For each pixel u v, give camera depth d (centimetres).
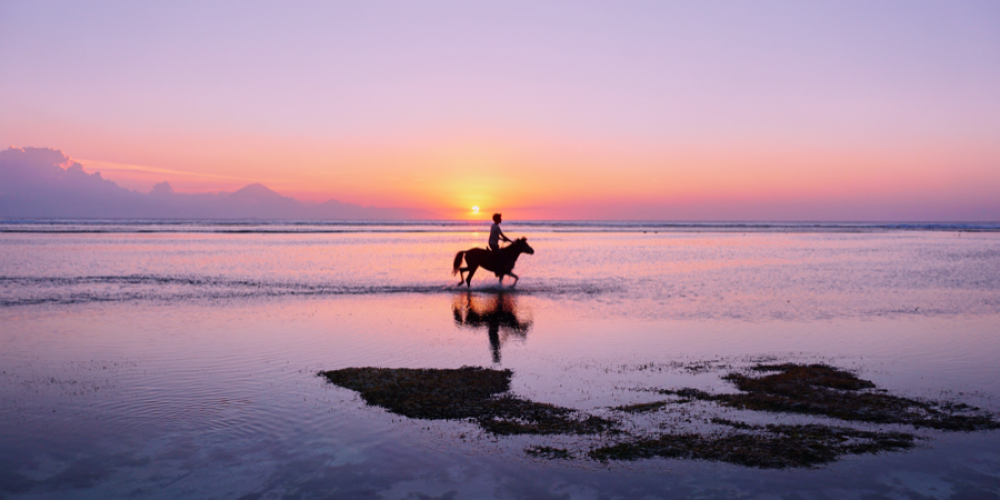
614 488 550
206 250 3900
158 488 543
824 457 622
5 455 612
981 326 1391
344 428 703
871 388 877
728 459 617
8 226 9088
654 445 654
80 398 802
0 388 842
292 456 621
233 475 573
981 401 816
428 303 1712
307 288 2014
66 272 2462
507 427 711
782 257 3666
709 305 1697
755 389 870
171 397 811
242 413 750
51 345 1113
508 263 2097
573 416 752
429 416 748
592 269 2827
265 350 1095
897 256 3784
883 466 599
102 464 594
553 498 531
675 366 1010
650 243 5519
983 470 589
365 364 1012
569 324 1397
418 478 571
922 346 1172
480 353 1101
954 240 6412
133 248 4025
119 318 1409
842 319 1477
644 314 1539
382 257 3409
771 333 1298
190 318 1420
